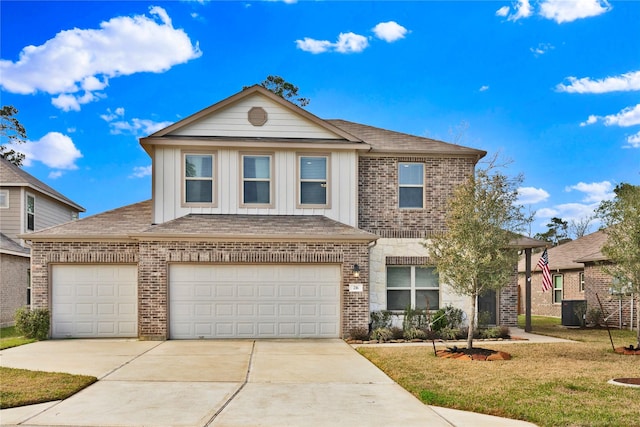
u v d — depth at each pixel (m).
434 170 17.77
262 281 15.37
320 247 15.45
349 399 8.02
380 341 14.80
